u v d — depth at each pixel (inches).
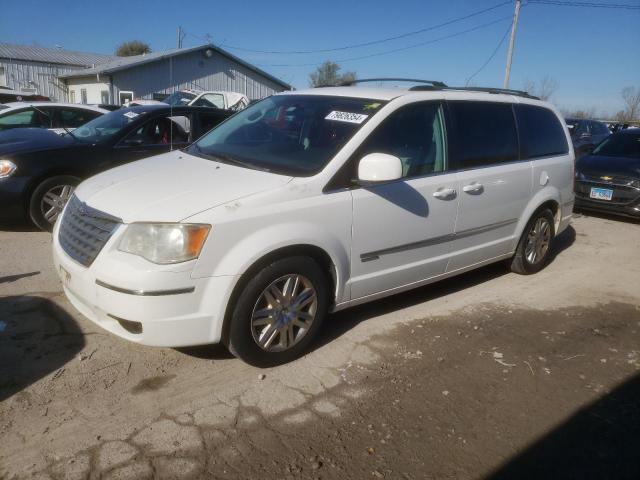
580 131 663.8
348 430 121.6
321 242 142.4
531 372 152.9
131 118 272.4
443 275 187.2
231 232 128.3
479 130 192.1
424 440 120.3
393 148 162.1
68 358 141.7
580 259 268.5
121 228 127.6
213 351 151.3
